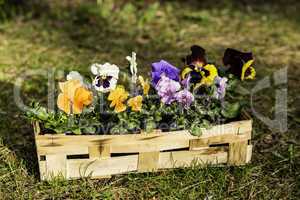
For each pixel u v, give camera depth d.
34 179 2.68
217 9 5.77
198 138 2.64
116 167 2.63
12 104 3.49
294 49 4.68
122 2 5.77
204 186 2.63
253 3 6.03
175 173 2.70
